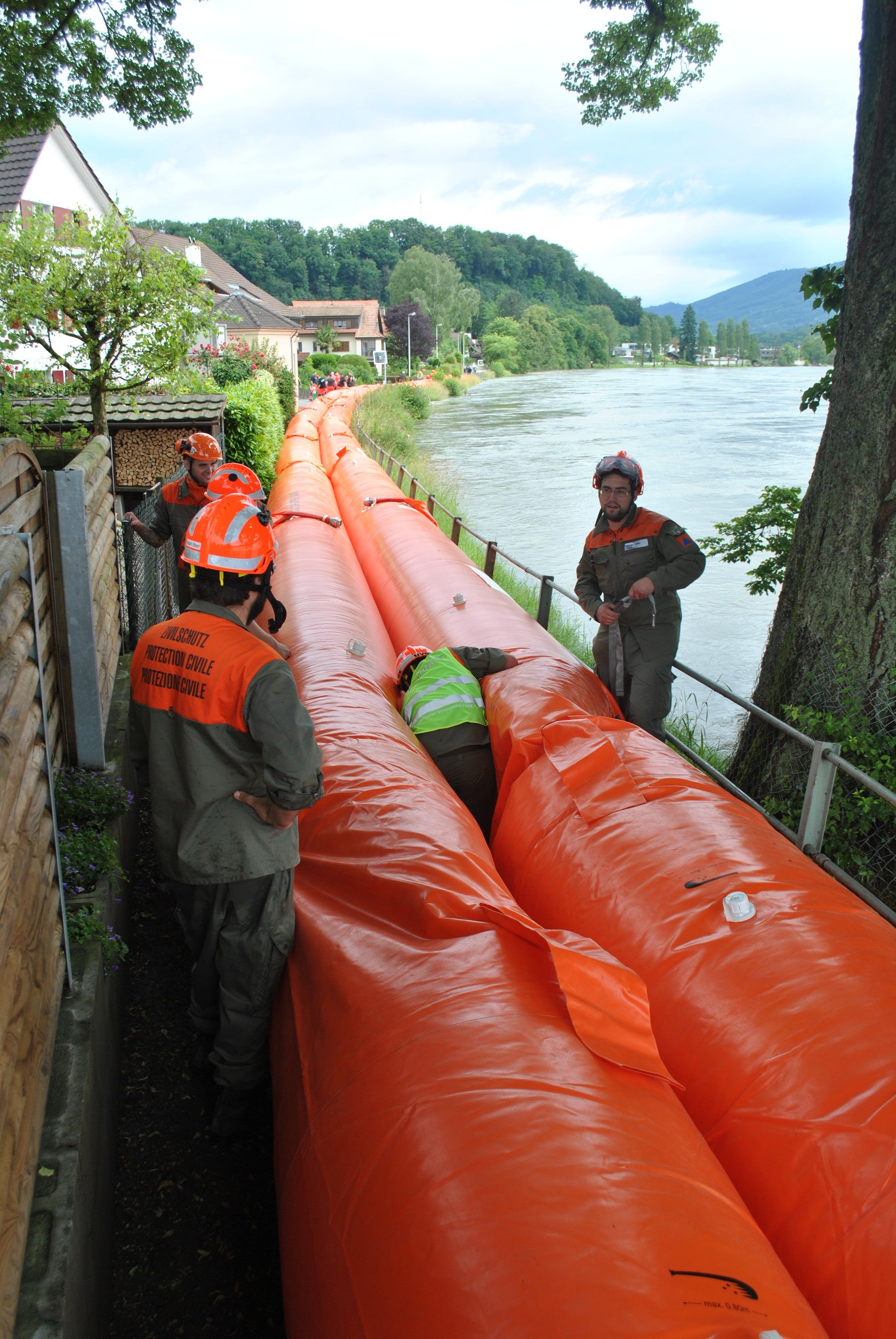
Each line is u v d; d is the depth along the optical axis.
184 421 8.70
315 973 2.37
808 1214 1.74
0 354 7.09
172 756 2.33
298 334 50.78
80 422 8.42
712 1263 1.42
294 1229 1.84
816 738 4.52
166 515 5.50
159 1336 2.21
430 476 19.45
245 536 2.28
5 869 1.75
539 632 5.29
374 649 5.16
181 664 2.29
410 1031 1.94
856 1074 1.87
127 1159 2.69
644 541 4.60
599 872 2.76
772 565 7.57
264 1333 2.22
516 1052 1.82
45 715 2.29
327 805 3.05
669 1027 2.22
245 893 2.41
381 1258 1.53
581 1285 1.34
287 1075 2.24
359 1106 1.84
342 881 2.70
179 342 7.31
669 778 3.17
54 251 6.92
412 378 73.38
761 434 33.94
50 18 7.39
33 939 2.04
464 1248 1.44
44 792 2.29
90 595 3.44
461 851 2.66
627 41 8.16
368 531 8.80
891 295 4.20
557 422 40.19
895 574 4.33
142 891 4.01
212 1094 2.95
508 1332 1.31
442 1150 1.62
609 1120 1.68
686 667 4.71
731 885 2.50
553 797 3.26
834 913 2.38
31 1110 1.86
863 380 4.35
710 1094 2.04
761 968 2.19
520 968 2.11
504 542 15.22
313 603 5.73
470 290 112.69
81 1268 1.84
